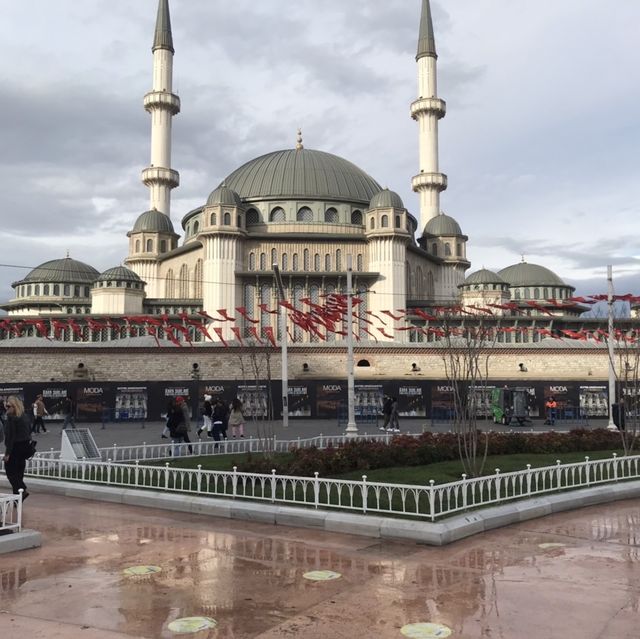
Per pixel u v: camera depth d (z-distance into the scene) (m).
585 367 44.41
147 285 80.38
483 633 6.68
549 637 6.59
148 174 80.88
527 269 89.62
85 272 88.88
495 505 12.43
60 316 62.84
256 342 44.03
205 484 14.65
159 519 12.39
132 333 63.94
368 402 39.44
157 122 81.00
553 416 38.06
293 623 6.95
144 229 80.62
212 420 26.42
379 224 67.94
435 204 81.69
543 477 13.82
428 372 43.75
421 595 7.91
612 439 22.38
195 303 70.12
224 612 7.27
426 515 11.02
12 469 12.74
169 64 81.31
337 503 12.53
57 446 26.45
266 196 71.94
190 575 8.70
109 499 14.25
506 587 8.23
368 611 7.33
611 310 30.77
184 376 42.19
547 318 65.81
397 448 17.88
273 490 12.67
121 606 7.43
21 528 10.57
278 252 68.88
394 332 64.75
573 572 8.91
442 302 69.56
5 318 49.19
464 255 80.94
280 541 10.65
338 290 67.50
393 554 9.86
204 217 67.12
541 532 11.41
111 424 36.88
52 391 37.56
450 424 36.28
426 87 80.06
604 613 7.27
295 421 38.59
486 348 41.66
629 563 9.38
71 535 11.02
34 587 8.09
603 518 12.65
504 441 21.05
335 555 9.78
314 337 65.12
